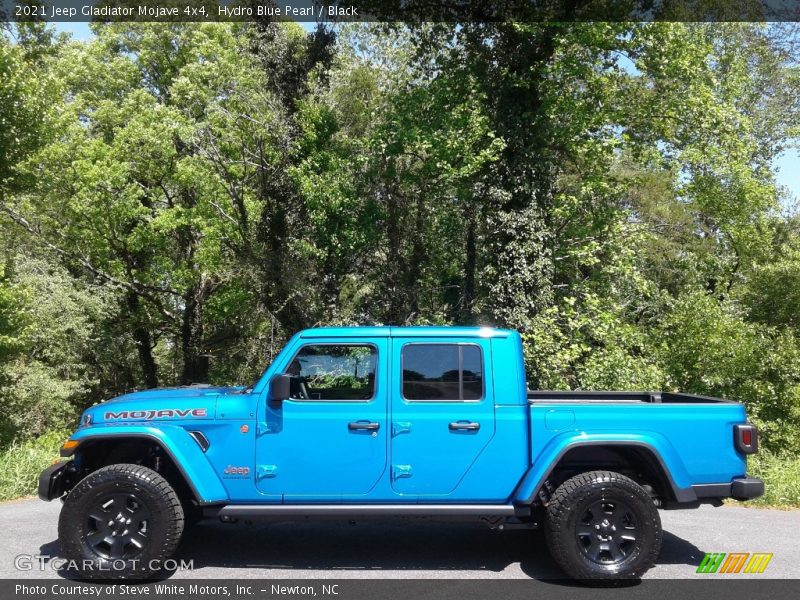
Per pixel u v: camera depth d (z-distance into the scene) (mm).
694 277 21172
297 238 18828
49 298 19875
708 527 7074
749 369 14609
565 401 6332
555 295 18297
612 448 5582
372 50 20578
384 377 5445
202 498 5211
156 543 5133
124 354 27531
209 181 20859
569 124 18438
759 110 24641
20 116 14484
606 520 5230
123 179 23609
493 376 5457
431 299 20406
